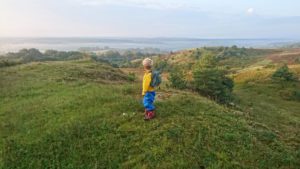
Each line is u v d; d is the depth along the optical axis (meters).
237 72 71.50
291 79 52.84
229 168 10.31
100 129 12.18
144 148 10.91
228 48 139.00
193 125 12.45
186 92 21.12
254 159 11.06
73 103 15.14
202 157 10.65
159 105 14.42
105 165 10.26
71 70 26.52
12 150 11.24
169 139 11.38
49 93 17.94
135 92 17.41
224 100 24.88
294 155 12.27
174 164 10.15
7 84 21.00
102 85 19.86
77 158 10.62
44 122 13.24
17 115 14.37
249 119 17.25
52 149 11.15
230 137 12.09
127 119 12.82
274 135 14.13
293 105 40.91
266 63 101.12
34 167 10.33
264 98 43.50
